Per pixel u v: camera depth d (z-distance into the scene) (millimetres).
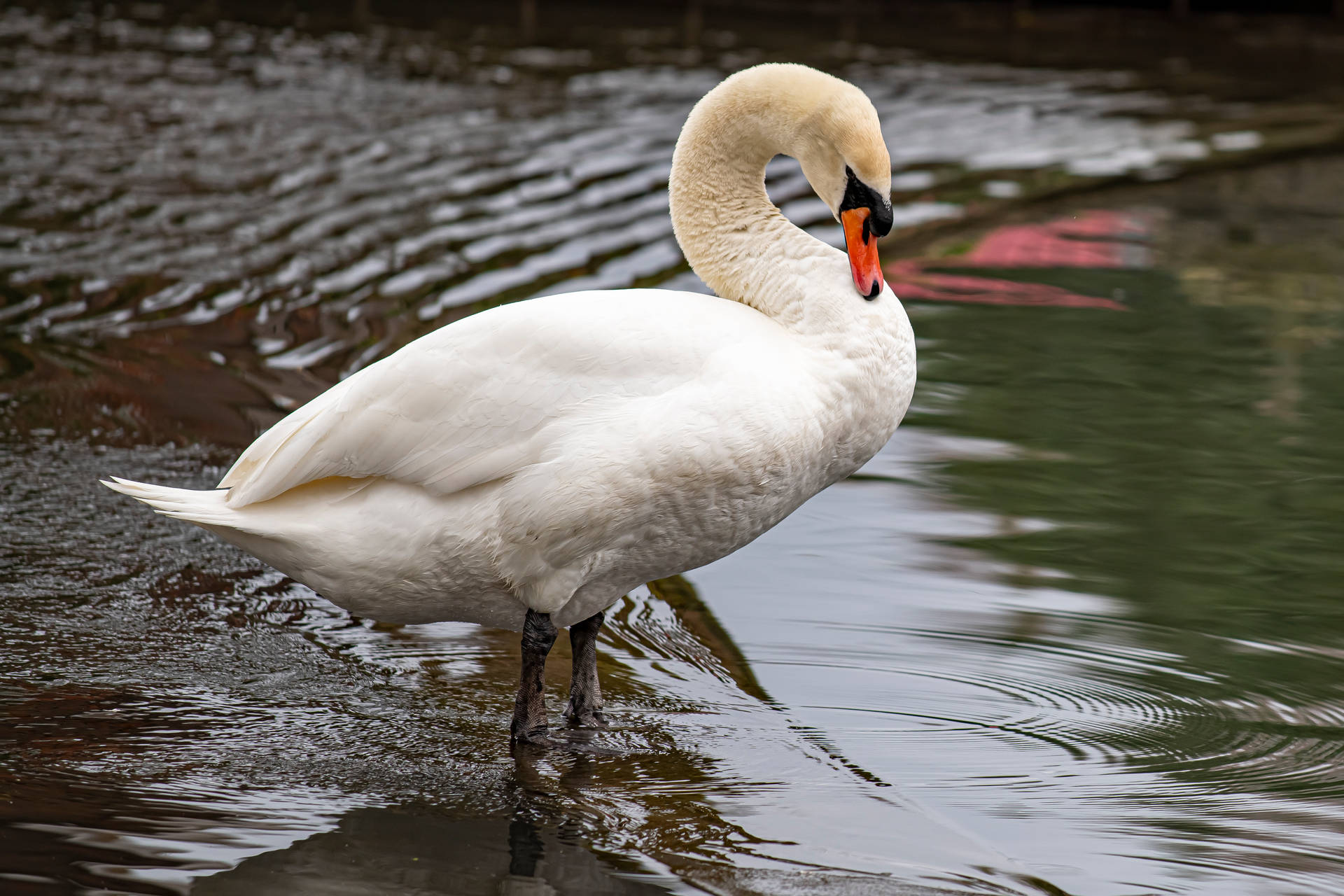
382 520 7645
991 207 21062
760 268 8180
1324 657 9359
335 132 23188
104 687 8430
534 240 18156
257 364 13805
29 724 7926
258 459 8016
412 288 16203
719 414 7344
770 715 8539
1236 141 25672
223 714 8227
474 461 7512
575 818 7215
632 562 7801
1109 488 12023
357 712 8383
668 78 28484
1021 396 14055
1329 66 33281
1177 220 20750
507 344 7562
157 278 16172
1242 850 7168
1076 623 9750
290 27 32656
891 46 34125
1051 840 7199
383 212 19109
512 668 9148
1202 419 13594
